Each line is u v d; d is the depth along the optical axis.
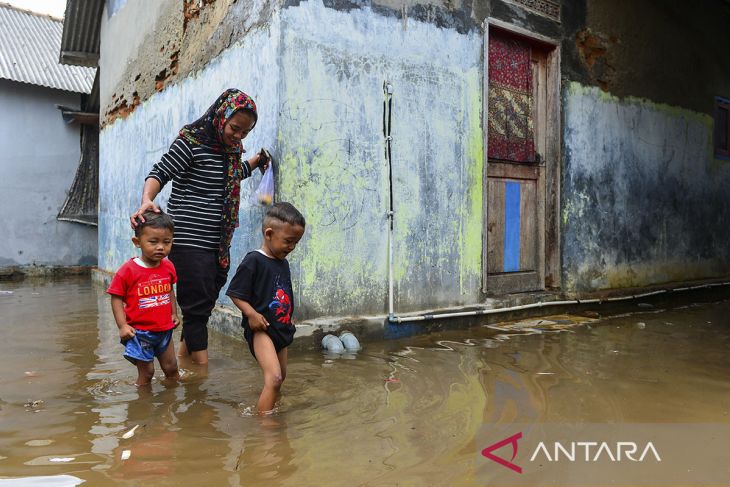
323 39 4.21
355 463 2.07
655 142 7.23
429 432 2.40
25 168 11.52
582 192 6.22
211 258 3.55
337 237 4.30
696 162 7.96
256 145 4.29
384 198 4.57
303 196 4.11
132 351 3.01
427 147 4.83
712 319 5.52
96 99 11.66
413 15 4.72
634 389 3.10
